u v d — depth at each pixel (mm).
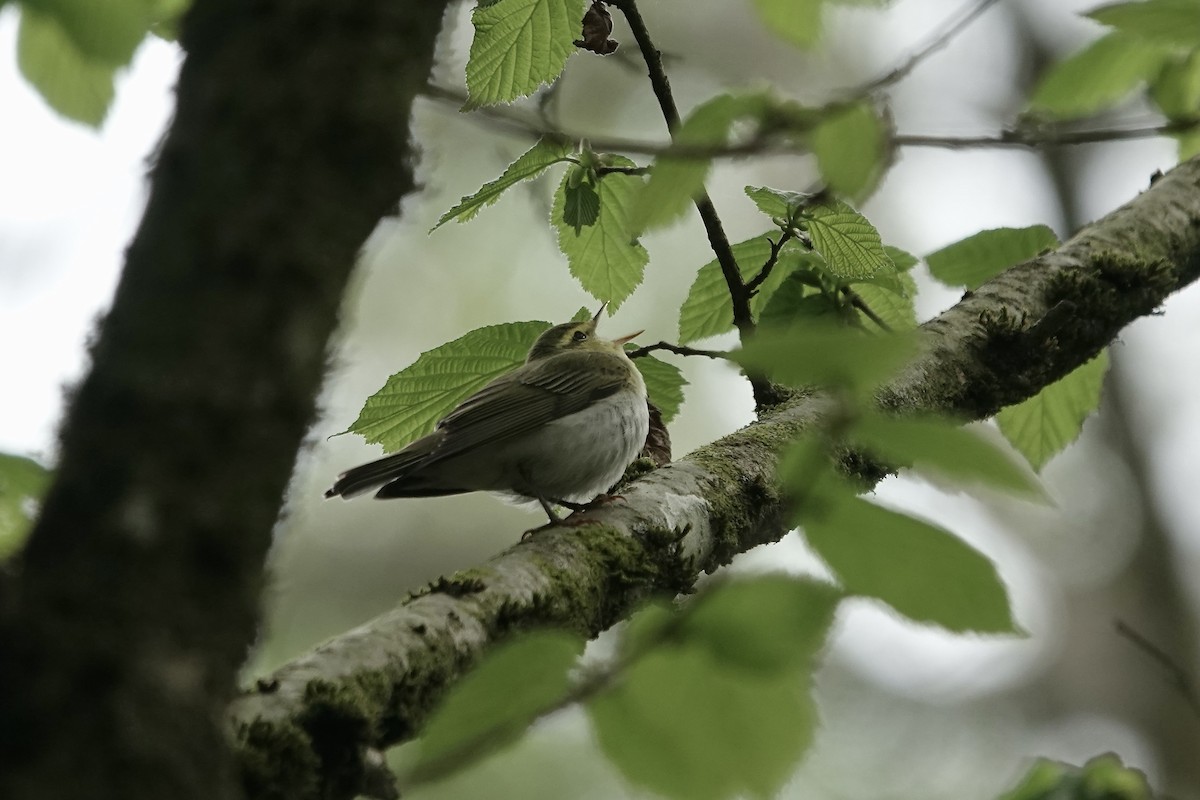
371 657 4363
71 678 2541
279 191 2973
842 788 19422
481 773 14836
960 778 19859
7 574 2668
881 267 7453
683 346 8609
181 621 2684
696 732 2631
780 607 2607
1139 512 22188
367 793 3951
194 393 2803
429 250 19969
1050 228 8336
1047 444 8398
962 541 2662
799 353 2451
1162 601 21516
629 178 7590
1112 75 4633
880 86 3590
